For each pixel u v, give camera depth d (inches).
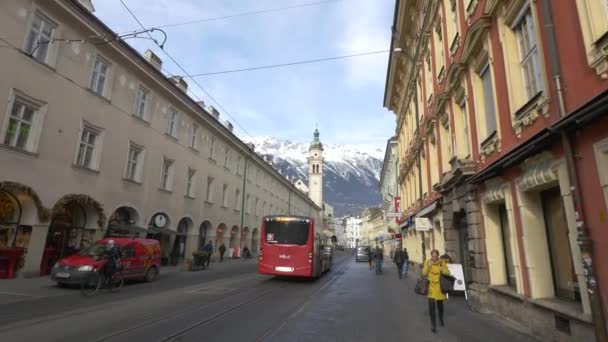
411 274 917.8
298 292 549.0
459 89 480.1
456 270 451.5
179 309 377.7
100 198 740.7
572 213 234.1
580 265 226.8
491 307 378.6
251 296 489.1
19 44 577.3
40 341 246.4
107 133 765.9
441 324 320.8
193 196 1147.3
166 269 905.5
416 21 794.8
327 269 1018.7
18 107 584.1
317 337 276.7
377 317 361.7
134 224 858.8
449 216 537.3
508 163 310.3
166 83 962.1
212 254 1282.0
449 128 533.0
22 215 603.5
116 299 437.4
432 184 685.9
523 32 318.0
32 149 597.9
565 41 239.5
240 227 1552.7
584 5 219.5
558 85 243.1
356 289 605.9
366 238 4584.2
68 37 672.4
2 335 259.4
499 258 386.0
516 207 319.3
